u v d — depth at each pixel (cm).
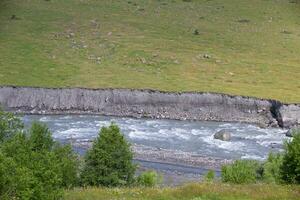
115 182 4253
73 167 4022
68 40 15012
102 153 4288
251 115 10856
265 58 14412
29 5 17800
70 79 12019
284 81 12650
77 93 11144
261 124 10450
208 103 11075
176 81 12206
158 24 16800
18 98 11038
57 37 15188
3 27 15700
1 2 17750
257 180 4200
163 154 7781
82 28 16038
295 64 14062
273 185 3350
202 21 17300
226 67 13538
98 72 12681
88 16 17125
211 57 14225
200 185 3278
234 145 8619
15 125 3591
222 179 4112
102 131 4422
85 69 12875
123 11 17838
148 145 8406
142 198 3006
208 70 13250
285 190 3175
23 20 16400
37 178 2366
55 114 10812
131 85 11694
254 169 4353
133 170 4444
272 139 9162
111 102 11081
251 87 12006
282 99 11069
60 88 11219
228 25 17075
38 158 2550
